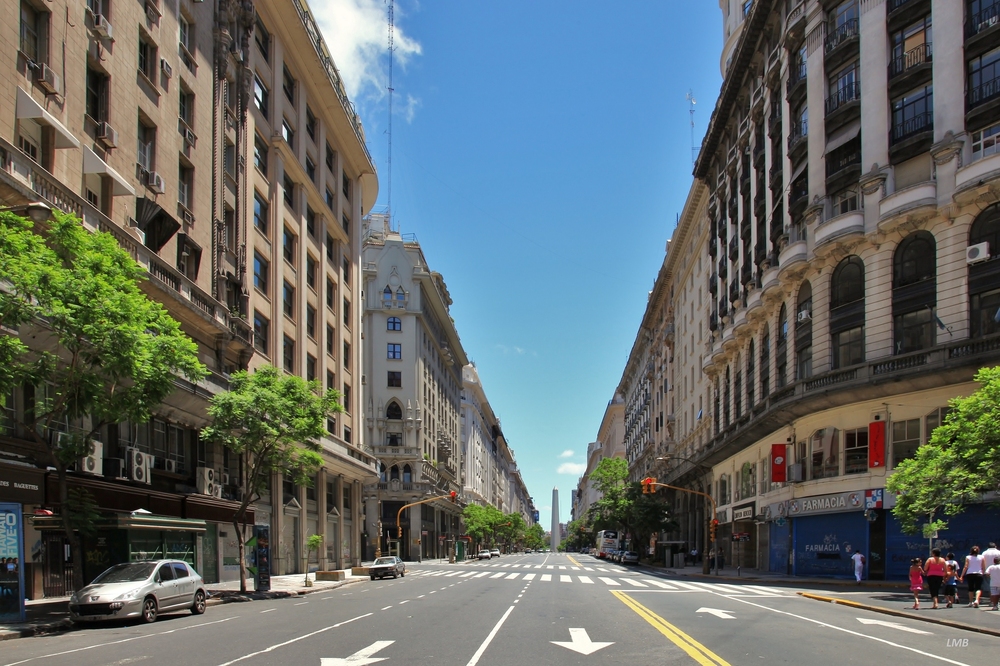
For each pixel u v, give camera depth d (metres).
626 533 86.62
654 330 95.25
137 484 28.05
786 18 43.44
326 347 50.59
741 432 47.75
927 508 24.92
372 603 24.39
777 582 36.41
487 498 153.50
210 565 33.31
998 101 30.62
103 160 26.48
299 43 45.84
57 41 24.12
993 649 13.88
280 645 13.77
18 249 16.89
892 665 11.80
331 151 54.66
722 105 54.84
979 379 23.88
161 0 31.02
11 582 17.67
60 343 18.88
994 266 30.44
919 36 34.34
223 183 36.16
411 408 82.62
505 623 17.50
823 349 37.56
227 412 27.78
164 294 28.42
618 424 149.75
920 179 33.53
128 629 17.33
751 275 48.66
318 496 49.16
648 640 14.42
